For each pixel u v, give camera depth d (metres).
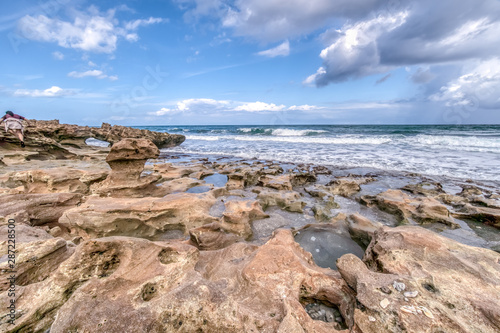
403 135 34.34
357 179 12.62
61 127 22.42
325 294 3.34
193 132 67.25
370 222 6.50
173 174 13.12
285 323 2.49
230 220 6.52
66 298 3.05
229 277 3.57
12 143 16.23
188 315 2.62
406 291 2.77
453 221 7.29
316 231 6.61
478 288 2.90
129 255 3.44
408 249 3.76
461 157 18.92
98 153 20.86
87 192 8.46
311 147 28.20
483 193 10.32
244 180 11.69
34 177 7.86
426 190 10.55
